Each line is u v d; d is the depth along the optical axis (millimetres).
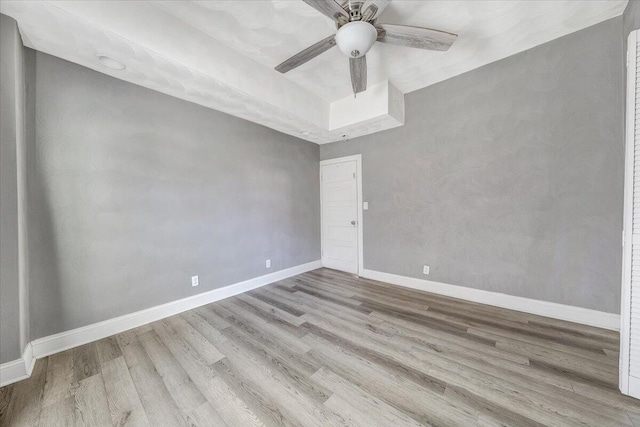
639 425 1236
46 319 1876
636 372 1381
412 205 3271
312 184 4293
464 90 2770
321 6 1562
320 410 1366
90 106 2055
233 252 3143
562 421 1270
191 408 1391
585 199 2170
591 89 2109
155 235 2457
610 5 1866
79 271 2021
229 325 2338
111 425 1288
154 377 1636
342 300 2924
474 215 2768
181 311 2635
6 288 1551
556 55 2242
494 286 2672
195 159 2754
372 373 1656
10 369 1562
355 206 3951
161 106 2473
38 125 1822
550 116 2295
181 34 1941
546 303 2377
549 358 1774
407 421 1286
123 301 2254
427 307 2680
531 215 2428
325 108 3398
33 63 1795
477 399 1422
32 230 1811
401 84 3016
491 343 1977
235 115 3090
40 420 1318
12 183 1549
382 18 1944
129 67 2016
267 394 1486
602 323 2135
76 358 1835
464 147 2803
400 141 3344
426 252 3172
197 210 2785
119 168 2221
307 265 4207
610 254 2090
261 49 2316
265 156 3516
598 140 2100
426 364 1739
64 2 1434
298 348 1952
